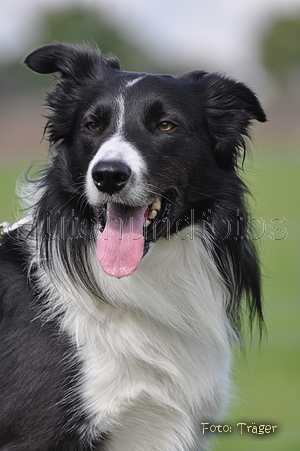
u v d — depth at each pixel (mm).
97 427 7156
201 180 8039
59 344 7211
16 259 7816
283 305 17453
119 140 7469
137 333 7496
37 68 8367
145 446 7547
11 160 59031
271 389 12695
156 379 7531
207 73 9141
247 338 15211
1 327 7430
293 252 20844
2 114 78625
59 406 7020
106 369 7230
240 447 10516
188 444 7641
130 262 7195
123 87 7918
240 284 8242
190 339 7773
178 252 7809
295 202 34906
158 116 7773
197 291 7859
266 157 59688
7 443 6980
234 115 8445
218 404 7977
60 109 8289
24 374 7043
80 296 7488
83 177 7656
